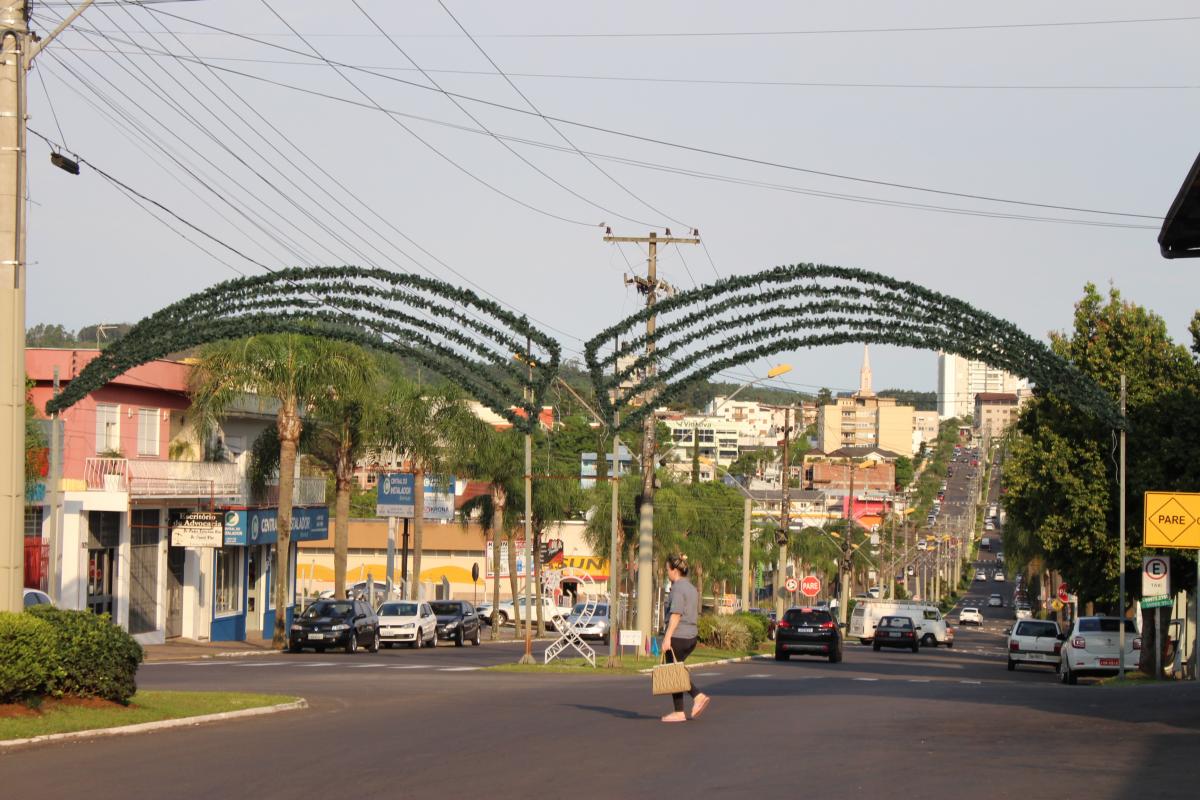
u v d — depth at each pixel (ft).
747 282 91.15
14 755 41.27
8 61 50.65
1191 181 53.88
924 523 614.34
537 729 48.55
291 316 89.61
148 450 145.48
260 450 157.99
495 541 200.34
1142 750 40.91
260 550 173.06
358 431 153.69
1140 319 123.13
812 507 453.99
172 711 52.42
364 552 297.53
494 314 91.91
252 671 93.15
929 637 223.10
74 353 131.85
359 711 57.21
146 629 143.33
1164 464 118.73
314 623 135.23
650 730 47.73
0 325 50.55
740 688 76.64
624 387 104.17
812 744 42.78
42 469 125.18
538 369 95.61
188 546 138.31
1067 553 128.36
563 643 113.19
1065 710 56.18
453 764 39.01
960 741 43.57
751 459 588.50
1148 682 100.53
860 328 91.45
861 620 226.17
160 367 144.87
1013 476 133.80
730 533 291.17
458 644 163.32
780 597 199.11
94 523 130.93
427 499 204.44
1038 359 92.63
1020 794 32.27
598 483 219.41
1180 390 118.62
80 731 45.57
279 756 41.09
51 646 48.75
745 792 33.06
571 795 33.14
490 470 198.18
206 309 89.45
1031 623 138.82
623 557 241.96
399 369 165.99
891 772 36.19
